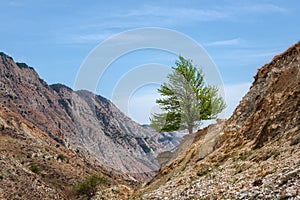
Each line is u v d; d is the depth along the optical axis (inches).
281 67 1358.3
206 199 917.8
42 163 5007.4
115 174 4552.2
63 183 4586.6
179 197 1041.5
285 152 932.0
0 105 7593.5
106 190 1720.0
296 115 1083.9
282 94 1228.5
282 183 730.8
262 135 1133.7
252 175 895.7
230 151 1250.0
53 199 3816.4
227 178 986.7
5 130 6077.8
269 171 838.5
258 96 1376.7
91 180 3462.1
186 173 1269.7
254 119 1274.6
